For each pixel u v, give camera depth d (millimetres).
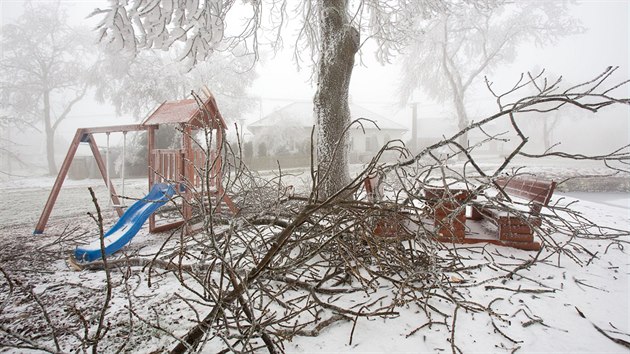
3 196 11852
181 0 5926
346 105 6676
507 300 2498
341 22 6742
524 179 4477
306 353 1906
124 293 2814
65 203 9609
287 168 21453
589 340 1995
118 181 16562
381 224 3051
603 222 5164
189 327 2213
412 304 2455
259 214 2926
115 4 5473
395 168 2295
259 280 2148
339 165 6383
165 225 5293
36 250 4227
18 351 1982
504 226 3729
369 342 1999
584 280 2863
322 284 2830
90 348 1987
